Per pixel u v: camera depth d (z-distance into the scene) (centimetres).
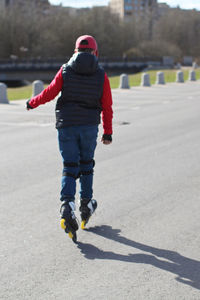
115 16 18725
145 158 1205
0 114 2205
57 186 911
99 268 532
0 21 15575
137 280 501
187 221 709
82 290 476
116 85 4744
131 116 2170
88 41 620
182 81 5250
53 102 2794
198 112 2359
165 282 497
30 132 1661
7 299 455
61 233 651
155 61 13150
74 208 598
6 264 541
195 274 518
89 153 639
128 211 756
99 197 837
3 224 687
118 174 1020
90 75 615
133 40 18462
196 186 922
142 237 637
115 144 1423
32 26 16000
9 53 15662
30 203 796
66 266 537
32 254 573
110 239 629
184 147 1372
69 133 613
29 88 5278
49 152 1278
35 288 480
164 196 848
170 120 2030
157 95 3472
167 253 580
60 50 16225
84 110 615
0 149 1322
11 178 973
